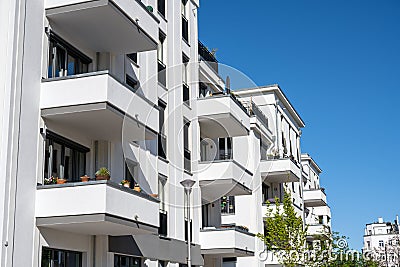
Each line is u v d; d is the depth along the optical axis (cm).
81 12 1287
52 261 1253
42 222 1201
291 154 3186
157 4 1847
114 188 1224
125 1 1351
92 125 1346
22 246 1158
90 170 1430
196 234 1938
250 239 2122
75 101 1251
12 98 1175
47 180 1252
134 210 1295
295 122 3494
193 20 2141
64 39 1359
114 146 1488
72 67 1403
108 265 1405
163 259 1675
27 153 1200
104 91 1247
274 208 2591
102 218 1180
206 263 2148
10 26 1197
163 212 1712
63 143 1344
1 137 1153
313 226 3334
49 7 1293
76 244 1327
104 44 1459
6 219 1127
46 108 1259
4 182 1135
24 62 1216
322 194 3753
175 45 1939
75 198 1199
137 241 1534
